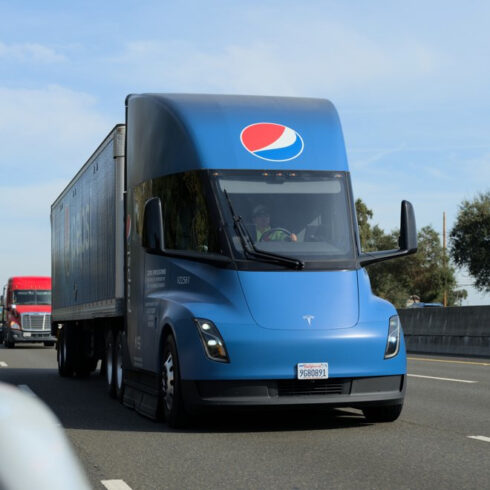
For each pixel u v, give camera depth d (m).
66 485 0.90
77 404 11.84
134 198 10.79
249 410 8.31
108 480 6.00
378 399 8.62
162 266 9.52
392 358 8.70
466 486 5.74
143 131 10.40
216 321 8.39
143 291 10.25
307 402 8.38
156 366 9.42
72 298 17.88
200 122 9.40
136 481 5.96
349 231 9.16
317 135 9.59
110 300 12.99
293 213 9.05
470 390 13.09
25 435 0.91
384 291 86.25
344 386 8.51
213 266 8.77
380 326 8.71
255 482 5.90
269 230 8.91
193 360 8.38
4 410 0.95
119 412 10.68
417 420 9.44
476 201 63.38
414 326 28.31
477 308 24.73
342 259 8.95
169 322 8.81
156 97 10.19
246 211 8.95
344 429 8.71
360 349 8.52
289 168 9.26
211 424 9.14
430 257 85.88
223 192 8.97
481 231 62.25
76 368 17.48
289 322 8.45
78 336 17.50
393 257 9.22
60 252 20.33
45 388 14.85
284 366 8.34
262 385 8.34
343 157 9.57
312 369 8.37
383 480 5.95
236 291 8.59
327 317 8.57
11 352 32.84
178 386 8.64
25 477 0.88
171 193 9.40
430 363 20.34
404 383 8.83
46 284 41.31
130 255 11.07
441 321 26.67
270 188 9.10
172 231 9.30
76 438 8.21
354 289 8.85
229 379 8.27
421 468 6.44
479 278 63.12
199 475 6.18
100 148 14.37
